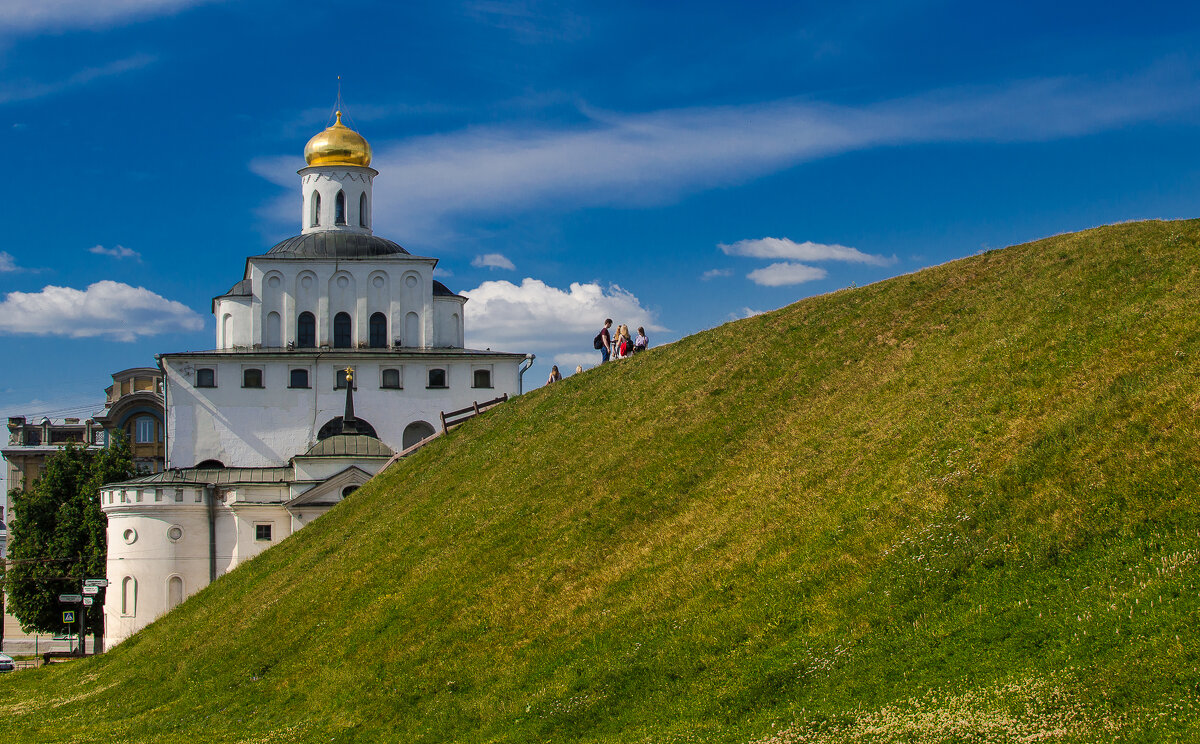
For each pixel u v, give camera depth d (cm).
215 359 9319
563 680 2538
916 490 2636
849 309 4516
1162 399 2453
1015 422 2748
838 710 1959
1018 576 2138
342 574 4141
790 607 2406
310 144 10325
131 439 12200
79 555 8450
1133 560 2009
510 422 5269
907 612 2189
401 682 2930
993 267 4328
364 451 7494
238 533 7188
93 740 3284
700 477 3497
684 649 2419
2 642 10169
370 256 9956
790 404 3794
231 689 3506
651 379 4769
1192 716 1573
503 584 3291
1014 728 1694
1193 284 3164
